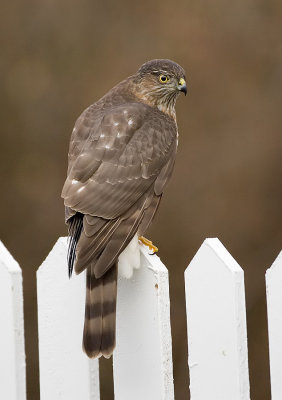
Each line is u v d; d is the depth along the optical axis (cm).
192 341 507
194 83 1511
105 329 511
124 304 523
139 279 518
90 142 602
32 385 1296
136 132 620
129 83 702
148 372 519
